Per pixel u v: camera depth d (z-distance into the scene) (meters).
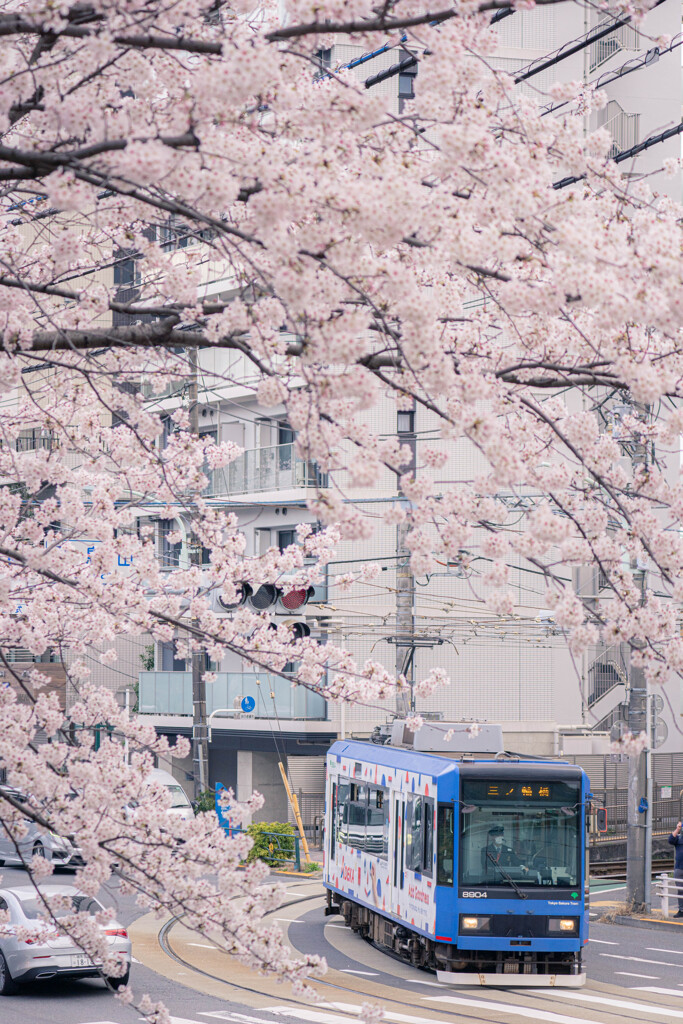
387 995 25.61
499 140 9.37
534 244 8.16
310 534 16.64
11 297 9.15
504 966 27.31
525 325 9.89
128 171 7.02
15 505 13.68
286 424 10.57
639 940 35.38
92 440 14.45
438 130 8.01
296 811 51.16
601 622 9.88
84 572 14.49
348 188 7.27
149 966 30.09
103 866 10.73
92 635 14.60
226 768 60.75
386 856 31.20
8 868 49.28
